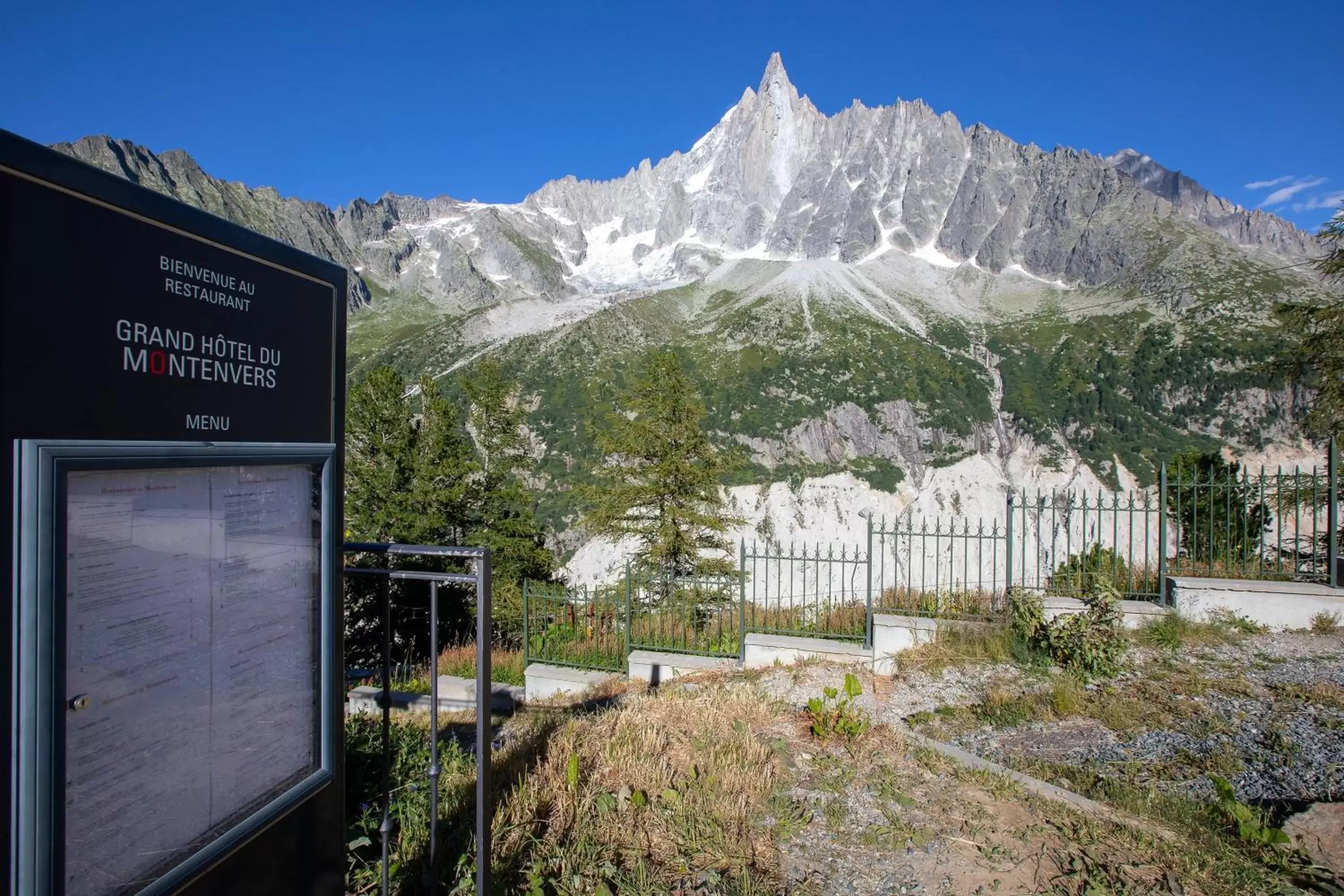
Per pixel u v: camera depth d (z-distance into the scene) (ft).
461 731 26.48
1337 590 29.07
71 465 6.12
